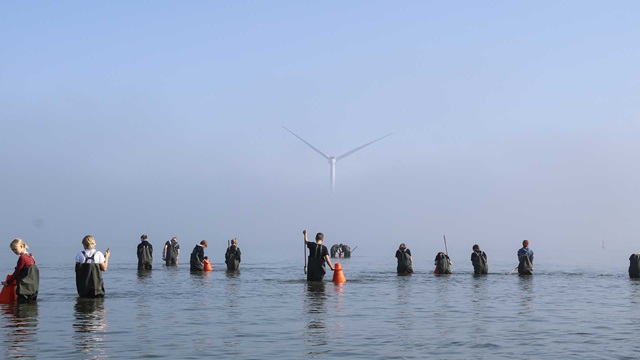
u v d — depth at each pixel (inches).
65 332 533.6
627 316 650.2
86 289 767.1
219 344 489.1
